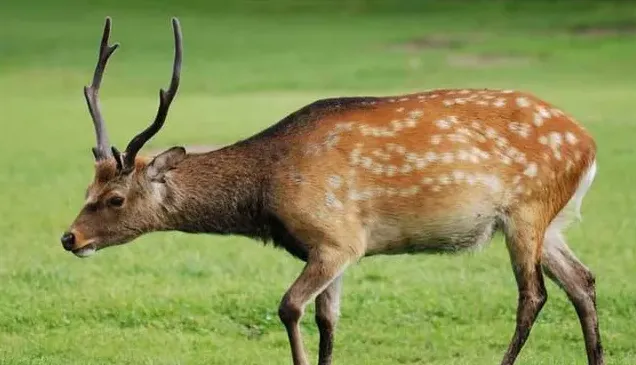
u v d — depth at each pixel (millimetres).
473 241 16078
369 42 74312
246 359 17656
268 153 15961
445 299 20531
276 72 62781
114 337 18688
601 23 79875
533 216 16000
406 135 15750
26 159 37781
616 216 27469
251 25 83438
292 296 15508
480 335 18781
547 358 17547
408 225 15805
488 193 15828
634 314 19891
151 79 61656
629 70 61438
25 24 83062
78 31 79938
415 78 59250
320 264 15562
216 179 16031
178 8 91250
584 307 16469
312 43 74500
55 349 18062
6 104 53594
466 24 82062
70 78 62719
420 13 88812
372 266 22953
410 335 18828
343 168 15648
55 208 29578
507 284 21594
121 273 22703
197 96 54906
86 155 38625
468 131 15875
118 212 16016
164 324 19484
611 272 22578
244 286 21484
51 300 20578
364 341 18609
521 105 16203
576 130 16312
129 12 89188
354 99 16250
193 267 22984
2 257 24250
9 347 18156
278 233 15953
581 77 59125
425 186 15672
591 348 16438
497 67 62875
